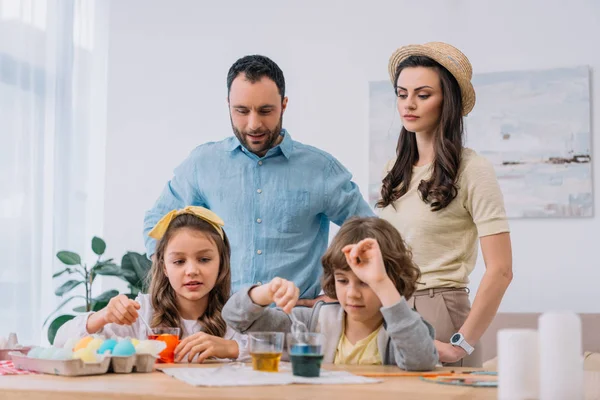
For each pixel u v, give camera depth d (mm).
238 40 4324
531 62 3877
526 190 3812
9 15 3941
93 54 4539
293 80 4215
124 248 4344
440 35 4016
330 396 1039
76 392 1077
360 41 4133
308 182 2254
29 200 4004
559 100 3805
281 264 2225
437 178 1912
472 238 1960
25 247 3955
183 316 1840
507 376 973
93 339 1406
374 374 1335
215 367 1409
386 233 1636
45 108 4148
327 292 1675
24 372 1338
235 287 2238
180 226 1792
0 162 3861
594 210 3738
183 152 4344
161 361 1541
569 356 938
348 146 4105
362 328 1647
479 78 3912
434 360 1456
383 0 4113
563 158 3783
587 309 3711
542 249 3787
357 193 2326
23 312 3926
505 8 3930
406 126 1982
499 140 3863
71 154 4316
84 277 4289
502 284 1865
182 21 4406
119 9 4488
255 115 2064
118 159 4406
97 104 4508
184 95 4371
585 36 3822
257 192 2242
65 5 4312
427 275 1936
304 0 4234
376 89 4066
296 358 1251
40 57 4125
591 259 3725
